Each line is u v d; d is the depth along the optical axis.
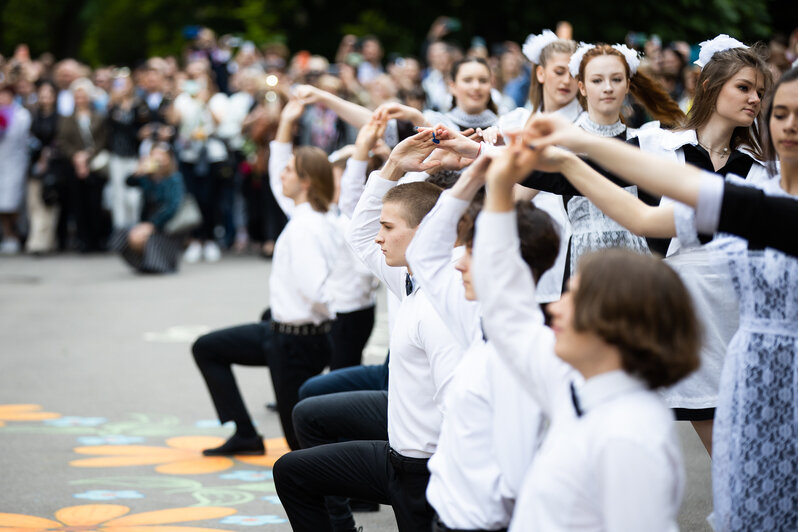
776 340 4.37
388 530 7.01
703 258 6.08
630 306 3.38
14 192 22.73
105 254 22.89
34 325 14.71
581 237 6.63
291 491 5.55
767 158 4.72
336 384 7.09
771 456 4.38
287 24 32.75
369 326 9.22
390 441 5.24
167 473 8.23
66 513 7.23
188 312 15.62
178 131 21.45
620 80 6.80
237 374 11.85
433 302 4.77
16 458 8.61
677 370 3.42
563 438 3.48
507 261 3.86
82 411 10.21
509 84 19.22
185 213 19.92
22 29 48.16
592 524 3.40
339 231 8.67
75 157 22.34
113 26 47.16
